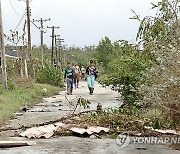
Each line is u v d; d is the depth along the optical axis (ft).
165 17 32.32
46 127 35.70
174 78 26.81
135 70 43.73
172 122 30.99
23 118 45.24
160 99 28.68
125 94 43.70
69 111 51.47
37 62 121.29
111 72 47.62
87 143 30.63
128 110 38.55
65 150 28.25
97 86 116.26
